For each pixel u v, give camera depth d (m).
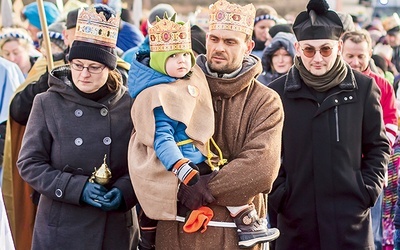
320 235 6.34
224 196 5.21
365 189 6.33
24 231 7.11
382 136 6.44
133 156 5.31
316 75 6.32
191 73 5.34
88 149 5.66
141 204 5.28
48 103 5.73
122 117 5.74
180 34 5.25
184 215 5.33
